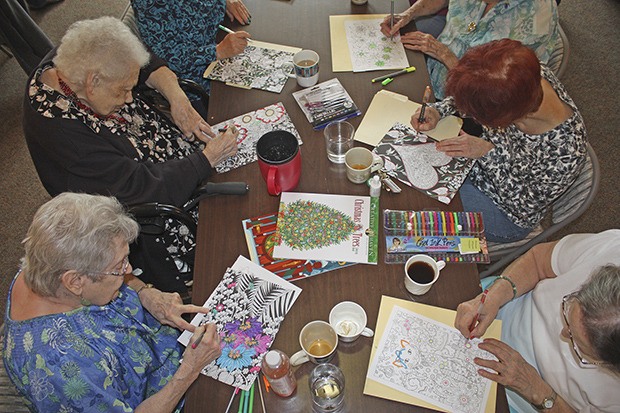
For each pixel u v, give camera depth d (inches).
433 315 45.8
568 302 42.6
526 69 48.9
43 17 142.9
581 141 55.8
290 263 49.8
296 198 54.5
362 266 49.2
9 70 130.0
